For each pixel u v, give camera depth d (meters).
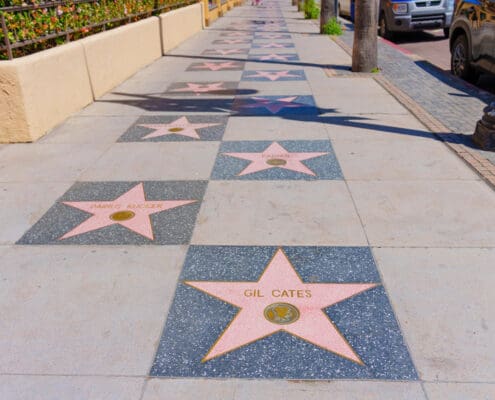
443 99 7.32
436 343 2.51
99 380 2.33
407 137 5.59
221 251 3.37
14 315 2.80
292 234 3.56
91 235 3.63
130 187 4.43
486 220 3.71
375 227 3.63
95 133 5.99
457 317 2.69
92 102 7.49
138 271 3.17
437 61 10.96
